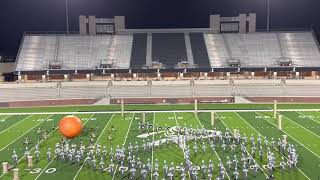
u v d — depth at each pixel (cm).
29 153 2403
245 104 4456
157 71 5297
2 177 2002
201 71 5284
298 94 4803
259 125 3169
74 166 2180
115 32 6256
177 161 2236
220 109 4072
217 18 6241
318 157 2253
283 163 2041
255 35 6066
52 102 4719
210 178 1895
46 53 5684
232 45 5881
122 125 3275
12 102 4662
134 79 5431
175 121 3409
